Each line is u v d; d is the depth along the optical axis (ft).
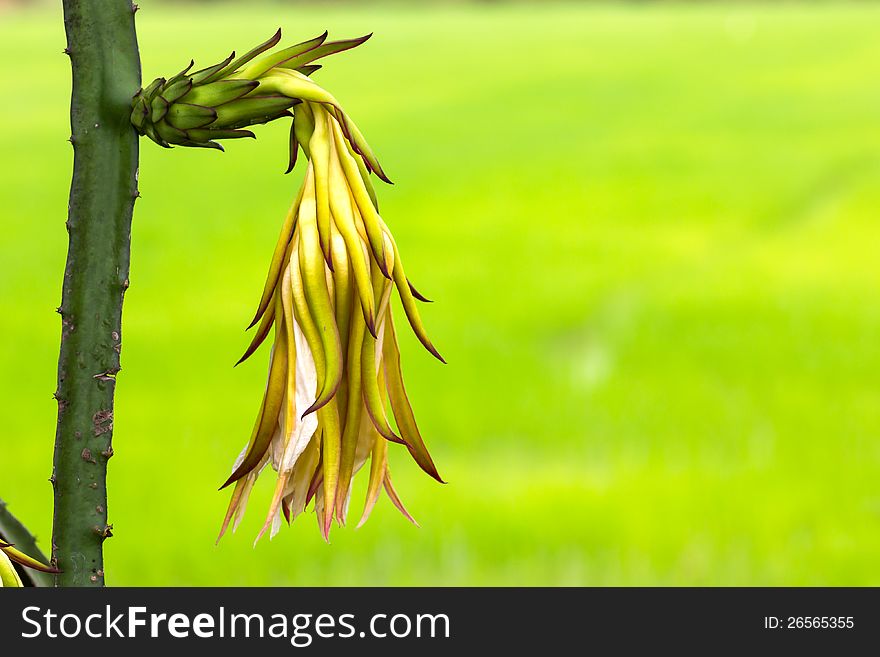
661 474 30.09
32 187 82.79
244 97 4.82
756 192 75.87
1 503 5.37
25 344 43.68
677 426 34.47
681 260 59.00
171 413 35.37
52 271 56.90
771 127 108.17
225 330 46.21
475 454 33.09
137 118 5.03
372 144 101.09
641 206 73.41
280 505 4.97
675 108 124.36
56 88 148.36
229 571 25.23
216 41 190.08
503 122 116.16
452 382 39.04
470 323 46.57
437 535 26.55
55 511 5.30
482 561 25.68
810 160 87.45
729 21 267.39
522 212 72.28
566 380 39.55
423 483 30.17
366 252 4.81
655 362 41.50
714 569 25.21
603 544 26.45
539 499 28.22
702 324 46.19
